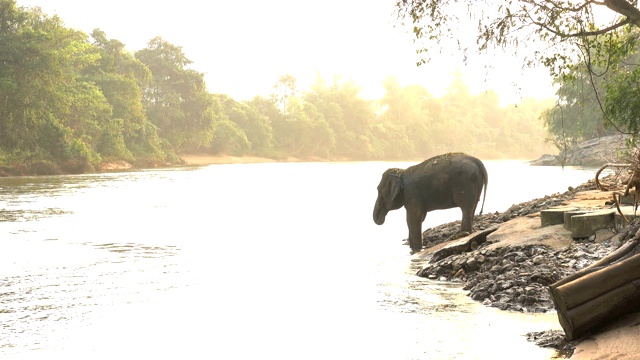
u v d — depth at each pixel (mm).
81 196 36594
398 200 15852
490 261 12023
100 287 11180
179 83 113750
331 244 17031
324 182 54656
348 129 172625
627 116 13945
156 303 9969
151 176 65875
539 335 7949
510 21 11070
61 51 79000
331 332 8281
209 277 12164
